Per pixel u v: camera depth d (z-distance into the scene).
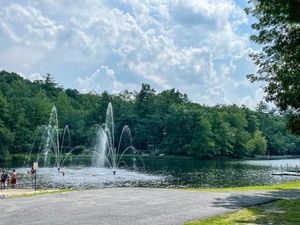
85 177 56.00
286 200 20.59
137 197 21.80
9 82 177.75
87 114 138.75
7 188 38.78
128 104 148.75
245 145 135.62
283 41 21.61
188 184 50.34
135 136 134.75
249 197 22.02
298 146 163.62
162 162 100.38
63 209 17.56
